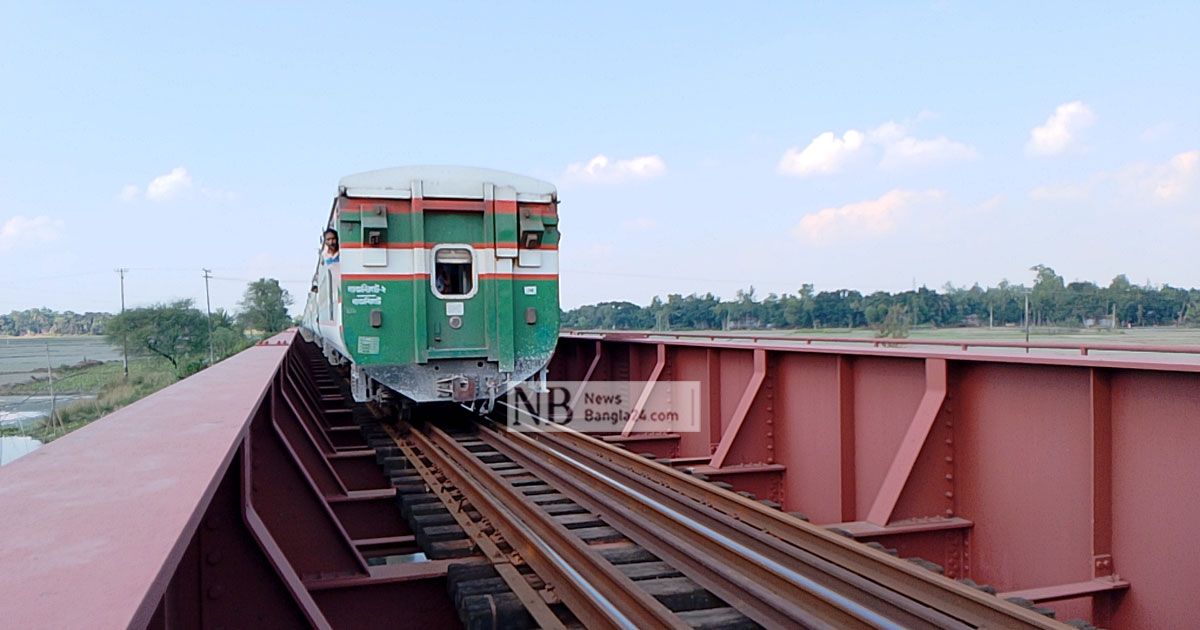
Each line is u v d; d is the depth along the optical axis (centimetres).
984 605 385
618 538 534
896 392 635
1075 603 467
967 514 570
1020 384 524
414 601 423
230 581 274
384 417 1127
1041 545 506
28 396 5972
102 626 92
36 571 116
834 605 388
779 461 796
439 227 945
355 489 799
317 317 1667
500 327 959
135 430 259
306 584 403
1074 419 480
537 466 739
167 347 7369
